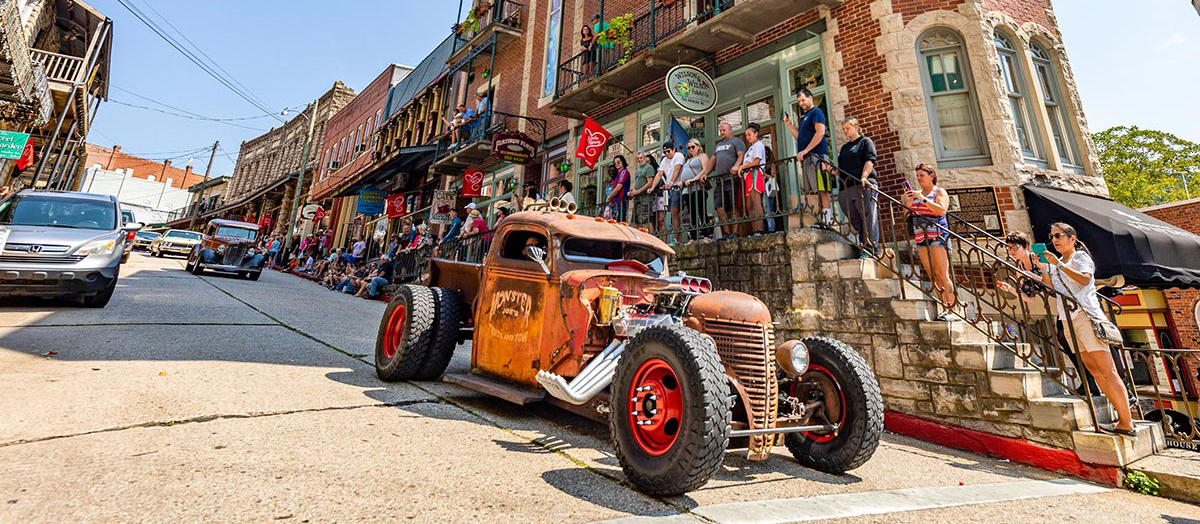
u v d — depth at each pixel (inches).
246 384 152.3
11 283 232.7
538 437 132.1
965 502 109.1
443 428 130.4
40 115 494.6
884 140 267.1
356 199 920.3
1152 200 1075.3
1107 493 125.3
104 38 603.8
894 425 179.8
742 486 109.5
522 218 163.2
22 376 137.8
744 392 107.8
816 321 208.1
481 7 606.9
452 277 202.8
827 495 106.6
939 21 270.5
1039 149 269.4
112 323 227.6
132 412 118.3
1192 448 153.3
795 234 221.1
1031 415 149.4
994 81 258.4
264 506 77.3
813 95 304.7
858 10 286.8
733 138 277.1
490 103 595.8
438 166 605.3
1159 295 394.9
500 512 82.8
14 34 394.9
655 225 297.0
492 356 158.6
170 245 845.2
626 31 406.0
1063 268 155.3
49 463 87.1
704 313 121.2
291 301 385.1
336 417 129.6
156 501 76.0
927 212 192.7
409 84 831.1
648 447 99.7
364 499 83.0
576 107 436.5
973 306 225.0
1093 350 147.2
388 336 190.5
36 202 281.0
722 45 334.6
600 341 129.3
